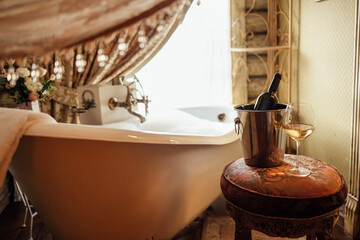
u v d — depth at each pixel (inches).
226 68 102.0
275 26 100.5
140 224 55.6
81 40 22.7
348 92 66.6
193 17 98.3
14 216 76.4
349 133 67.2
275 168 44.4
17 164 51.3
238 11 100.1
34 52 20.6
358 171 60.1
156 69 100.9
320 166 45.0
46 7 18.4
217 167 63.1
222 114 93.3
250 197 39.1
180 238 65.3
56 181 50.7
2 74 68.2
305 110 42.6
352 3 63.1
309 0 81.6
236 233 41.7
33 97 71.7
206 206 65.7
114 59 90.9
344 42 66.9
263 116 42.4
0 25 17.9
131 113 78.7
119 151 48.6
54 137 46.7
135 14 23.9
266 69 104.0
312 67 82.4
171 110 88.4
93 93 75.3
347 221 63.1
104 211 53.1
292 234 37.9
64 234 56.5
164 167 52.9
